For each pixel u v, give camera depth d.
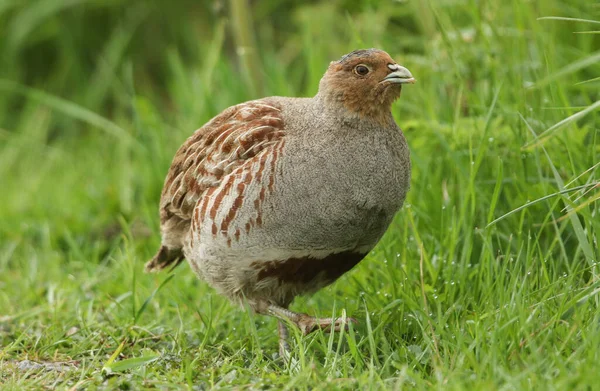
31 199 15.12
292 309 10.22
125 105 17.95
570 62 11.80
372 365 7.67
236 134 8.91
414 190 10.80
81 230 13.66
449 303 9.16
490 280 8.91
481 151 9.54
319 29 15.23
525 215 9.90
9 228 13.91
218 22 16.17
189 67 18.06
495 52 11.17
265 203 8.55
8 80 18.58
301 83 16.64
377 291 9.77
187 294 10.91
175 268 11.16
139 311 9.80
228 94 13.91
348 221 8.63
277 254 8.72
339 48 14.84
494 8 11.48
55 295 11.29
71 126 18.05
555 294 8.61
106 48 18.39
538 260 9.66
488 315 8.20
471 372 7.61
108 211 13.99
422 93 11.66
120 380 8.09
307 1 17.88
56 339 9.59
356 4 15.24
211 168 8.99
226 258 8.87
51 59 18.97
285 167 8.52
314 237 8.63
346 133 8.62
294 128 8.74
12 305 11.07
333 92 8.66
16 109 18.69
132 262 10.68
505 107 10.58
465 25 12.63
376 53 8.70
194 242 9.16
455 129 10.52
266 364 8.60
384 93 8.65
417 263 9.92
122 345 8.85
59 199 14.84
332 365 8.02
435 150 10.98
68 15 18.55
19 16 18.25
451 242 9.59
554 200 9.66
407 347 8.45
